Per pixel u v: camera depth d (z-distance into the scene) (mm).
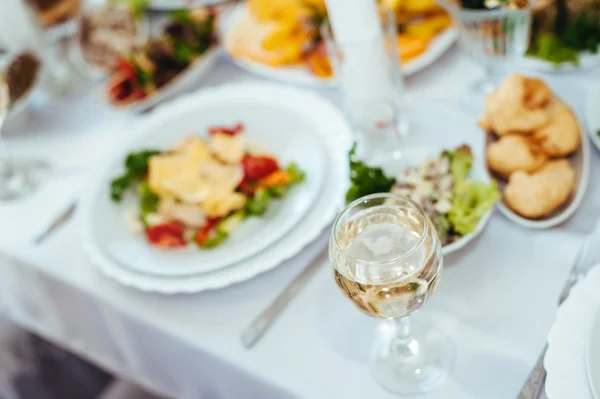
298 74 1052
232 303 812
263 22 1102
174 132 1015
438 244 643
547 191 771
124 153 996
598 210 785
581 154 804
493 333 719
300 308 783
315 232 830
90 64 1180
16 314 1095
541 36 952
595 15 922
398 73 919
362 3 841
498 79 957
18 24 1174
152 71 1095
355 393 708
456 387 690
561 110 815
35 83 1143
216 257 844
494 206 814
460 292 757
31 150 1096
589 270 714
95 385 1295
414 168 822
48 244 938
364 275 623
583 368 642
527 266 760
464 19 878
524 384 659
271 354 755
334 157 912
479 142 876
